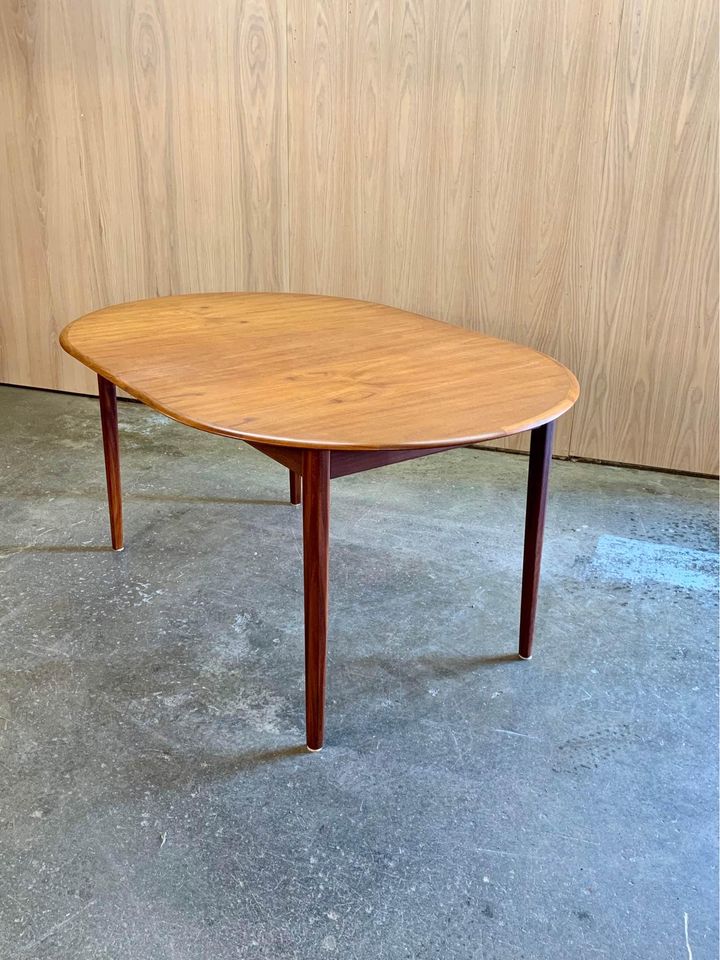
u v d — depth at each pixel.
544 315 3.01
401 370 1.82
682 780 1.66
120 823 1.53
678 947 1.33
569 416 3.10
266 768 1.66
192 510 2.68
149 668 1.94
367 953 1.31
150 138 3.24
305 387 1.69
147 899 1.39
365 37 2.88
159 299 2.43
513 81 2.77
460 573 2.35
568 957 1.31
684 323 2.86
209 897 1.40
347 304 2.40
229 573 2.33
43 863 1.45
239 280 3.34
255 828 1.53
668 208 2.75
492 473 3.00
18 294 3.65
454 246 3.03
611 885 1.44
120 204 3.38
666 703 1.87
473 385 1.73
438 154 2.93
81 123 3.29
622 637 2.09
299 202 3.15
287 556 2.42
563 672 1.96
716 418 2.93
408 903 1.40
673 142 2.68
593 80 2.69
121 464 3.02
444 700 1.86
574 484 2.93
